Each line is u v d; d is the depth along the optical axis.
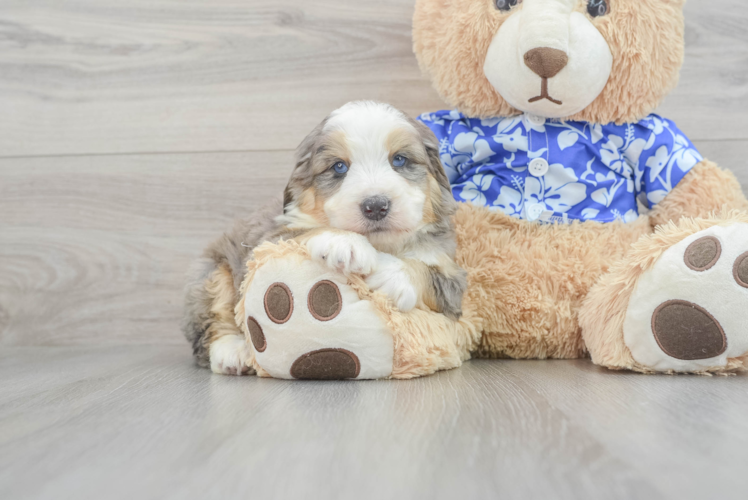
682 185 2.18
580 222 2.18
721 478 0.88
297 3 2.67
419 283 1.74
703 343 1.68
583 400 1.39
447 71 2.22
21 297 2.78
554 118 2.20
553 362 2.07
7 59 2.77
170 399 1.49
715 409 1.29
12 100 2.78
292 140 2.71
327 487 0.87
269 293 1.69
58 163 2.78
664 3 2.05
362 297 1.68
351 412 1.30
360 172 1.74
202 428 1.19
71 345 2.78
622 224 2.17
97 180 2.77
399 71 2.66
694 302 1.67
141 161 2.75
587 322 1.96
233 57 2.71
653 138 2.20
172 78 2.73
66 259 2.78
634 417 1.23
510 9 2.07
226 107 2.72
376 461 0.97
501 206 2.23
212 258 2.13
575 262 2.09
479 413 1.27
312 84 2.68
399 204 1.70
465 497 0.82
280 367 1.72
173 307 2.75
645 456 0.98
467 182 2.28
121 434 1.16
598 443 1.05
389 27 2.65
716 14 2.54
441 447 1.04
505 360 2.15
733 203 2.11
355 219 1.69
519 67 2.02
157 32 2.72
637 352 1.78
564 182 2.20
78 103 2.76
